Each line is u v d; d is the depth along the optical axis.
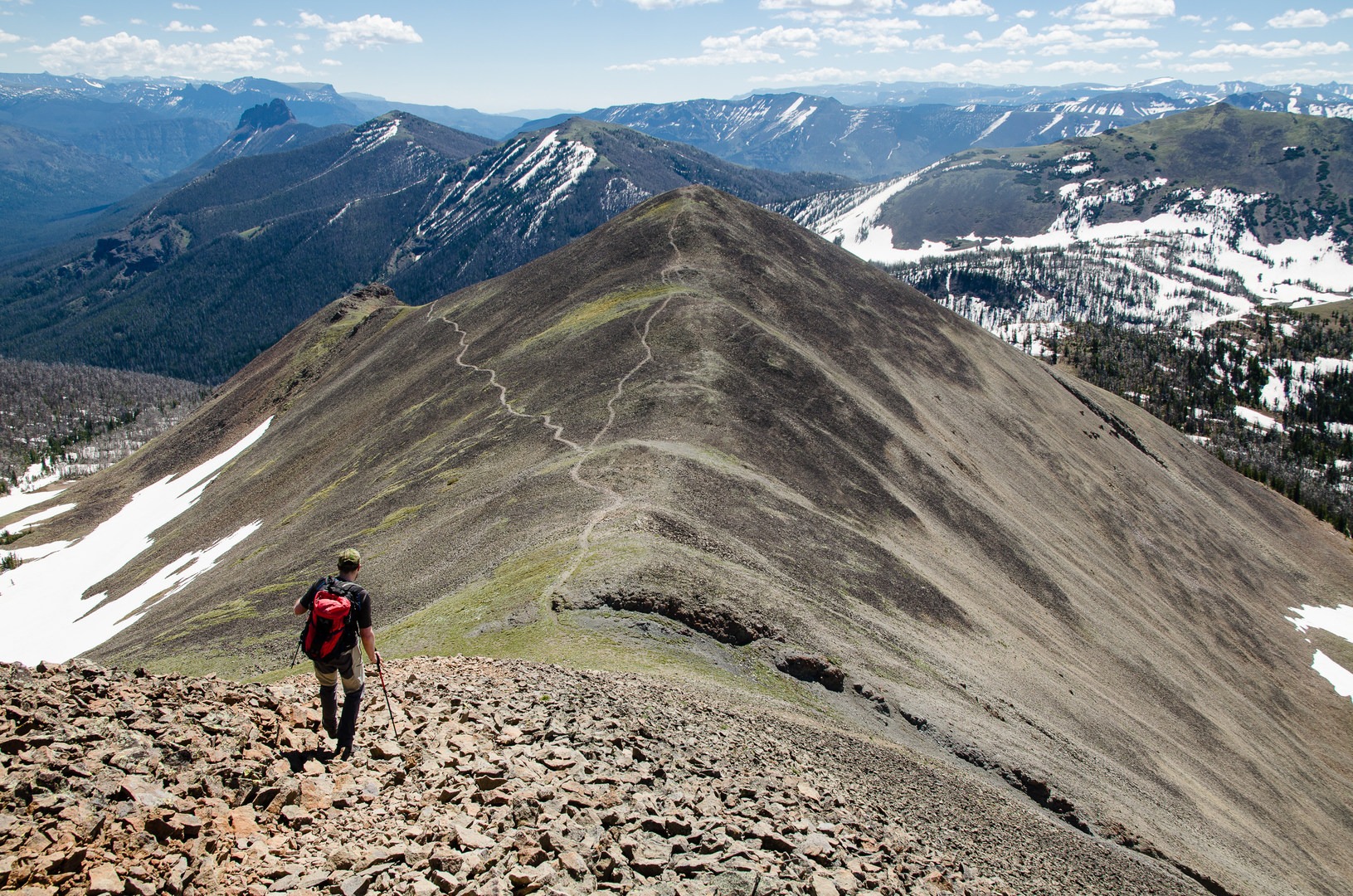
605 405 78.50
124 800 11.00
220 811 11.53
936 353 134.75
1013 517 93.56
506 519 55.38
